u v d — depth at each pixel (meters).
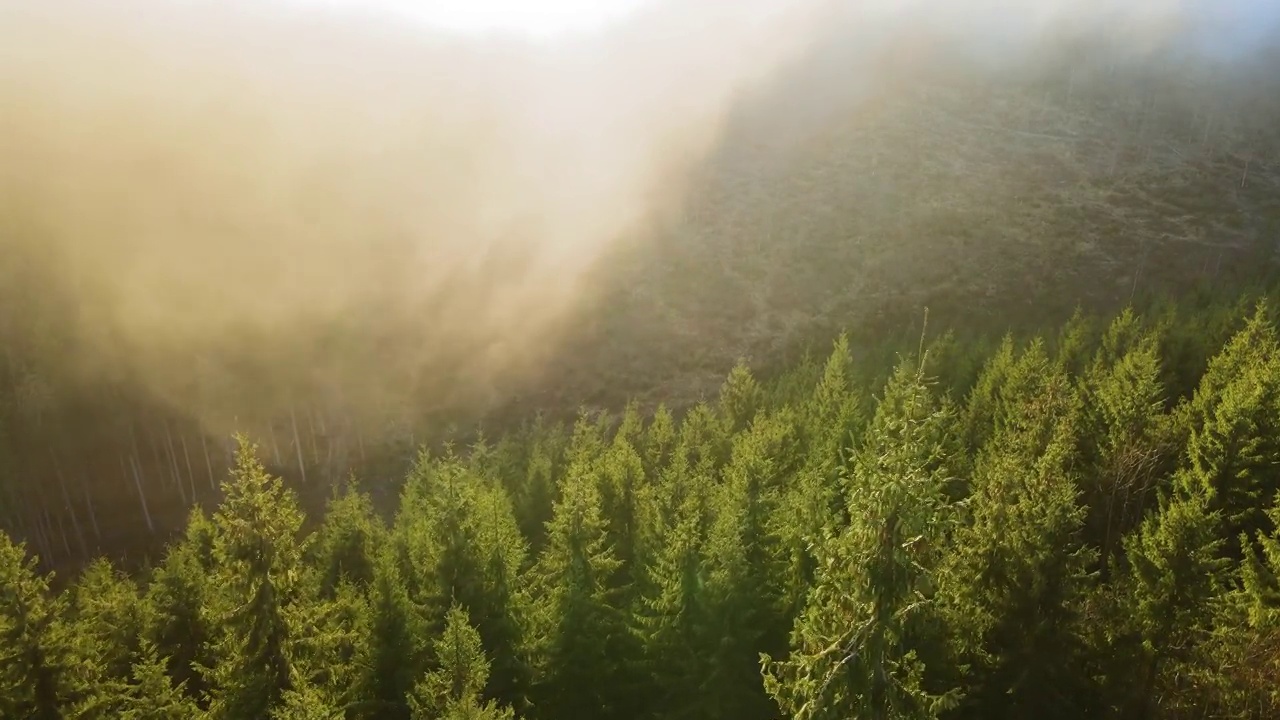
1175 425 30.70
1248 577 19.38
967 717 19.25
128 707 24.45
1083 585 19.62
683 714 23.02
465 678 18.84
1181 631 19.56
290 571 22.14
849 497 11.66
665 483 33.91
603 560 27.09
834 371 45.53
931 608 12.20
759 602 23.95
